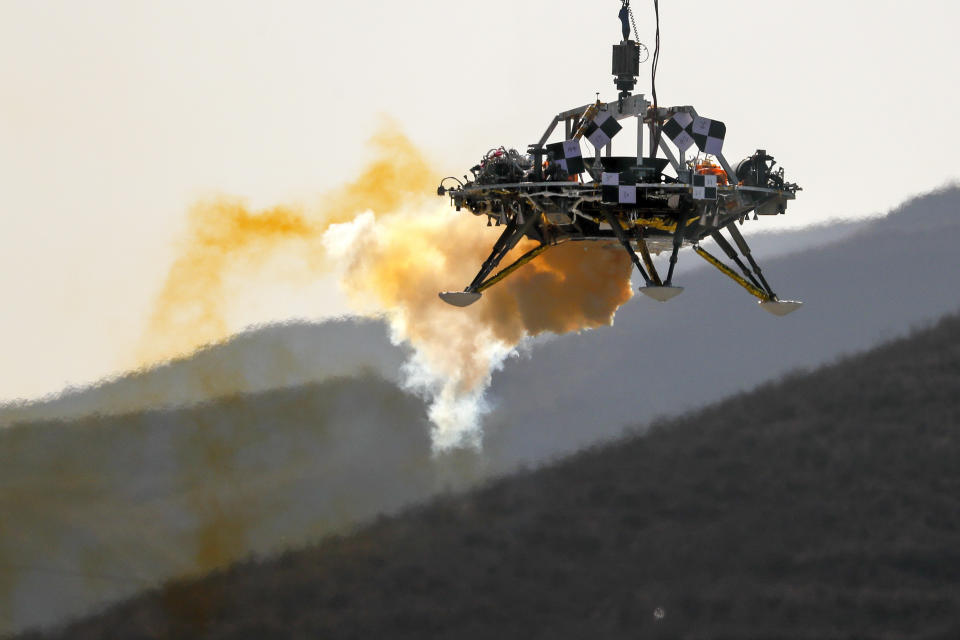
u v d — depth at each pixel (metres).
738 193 73.62
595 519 127.81
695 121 71.62
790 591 112.56
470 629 112.69
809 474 131.75
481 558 122.38
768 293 79.44
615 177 70.69
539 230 79.69
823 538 119.50
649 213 73.38
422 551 123.56
